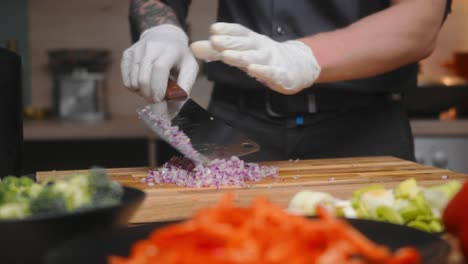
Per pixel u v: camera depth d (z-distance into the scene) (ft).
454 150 8.26
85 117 9.53
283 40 5.60
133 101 10.63
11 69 3.95
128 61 5.12
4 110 3.95
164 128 4.39
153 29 5.31
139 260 1.80
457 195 2.31
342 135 5.55
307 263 1.74
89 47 10.55
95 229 2.31
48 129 8.70
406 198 3.00
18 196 2.37
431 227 2.89
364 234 2.52
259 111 5.68
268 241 1.80
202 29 10.40
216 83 5.98
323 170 4.64
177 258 1.74
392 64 4.67
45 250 2.24
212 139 4.41
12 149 4.01
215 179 4.07
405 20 4.63
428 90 7.92
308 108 5.49
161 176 4.26
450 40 10.12
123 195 2.67
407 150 5.57
